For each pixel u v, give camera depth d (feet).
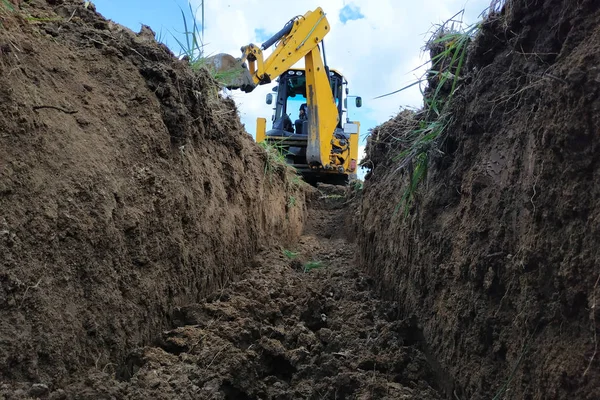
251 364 7.73
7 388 4.65
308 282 13.34
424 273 9.17
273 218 18.76
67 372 5.53
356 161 37.01
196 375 7.00
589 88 4.90
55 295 5.64
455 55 8.59
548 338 5.25
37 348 5.17
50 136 6.35
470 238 7.25
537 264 5.57
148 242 7.88
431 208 9.19
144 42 9.78
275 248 17.44
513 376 5.74
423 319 8.96
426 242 9.12
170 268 8.52
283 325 10.07
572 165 5.09
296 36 26.58
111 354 6.43
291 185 24.26
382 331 9.54
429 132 9.95
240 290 10.98
